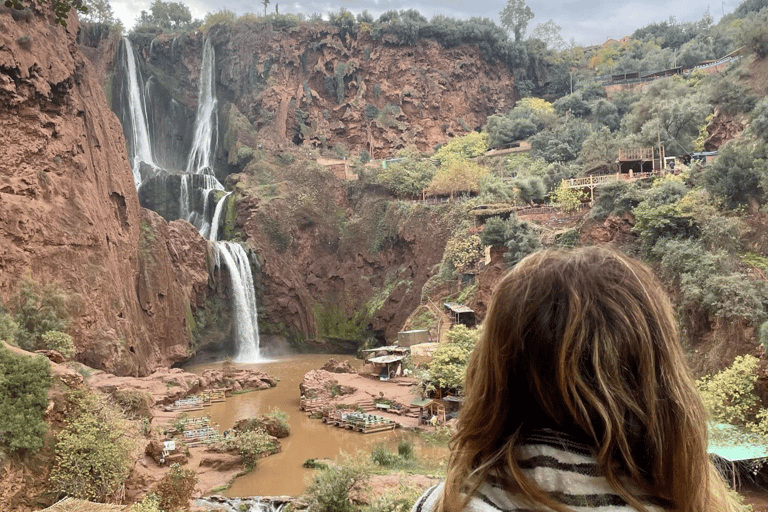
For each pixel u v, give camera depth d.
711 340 35.97
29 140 50.75
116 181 61.72
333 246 87.69
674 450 1.81
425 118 112.81
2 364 26.92
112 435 27.03
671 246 41.88
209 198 89.62
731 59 97.44
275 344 81.62
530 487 1.72
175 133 106.88
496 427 1.92
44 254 49.03
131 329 57.06
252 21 109.62
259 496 30.17
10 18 49.91
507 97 124.81
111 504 22.66
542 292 1.92
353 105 109.31
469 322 62.16
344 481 26.73
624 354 1.80
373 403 48.12
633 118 84.25
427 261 76.88
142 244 66.12
